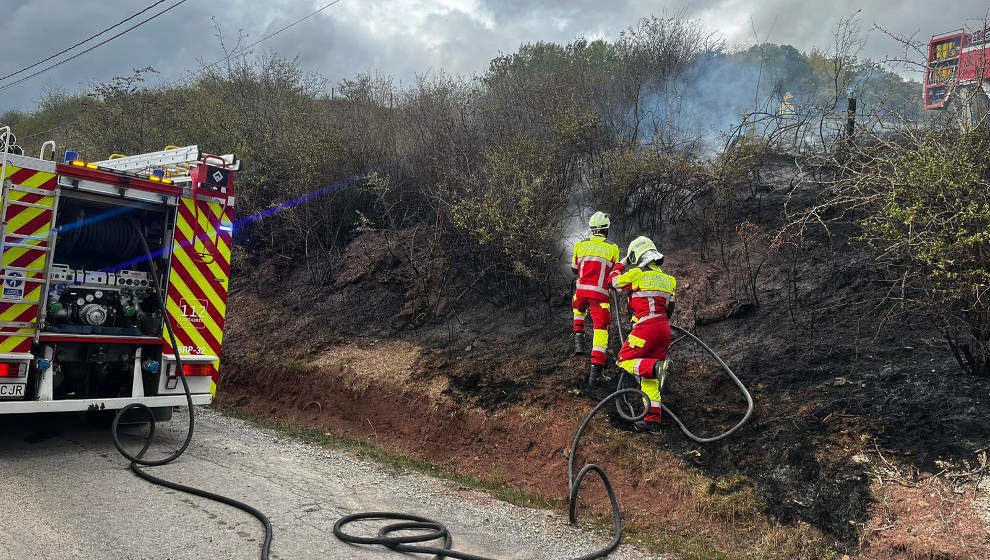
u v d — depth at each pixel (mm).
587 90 10781
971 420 4816
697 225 8672
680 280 7758
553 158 8812
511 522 5285
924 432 4871
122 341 6523
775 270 7480
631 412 6090
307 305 10492
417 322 9094
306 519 4938
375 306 9773
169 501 5086
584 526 5285
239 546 4320
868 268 6781
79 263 6762
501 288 8883
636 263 6102
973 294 4914
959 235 4766
